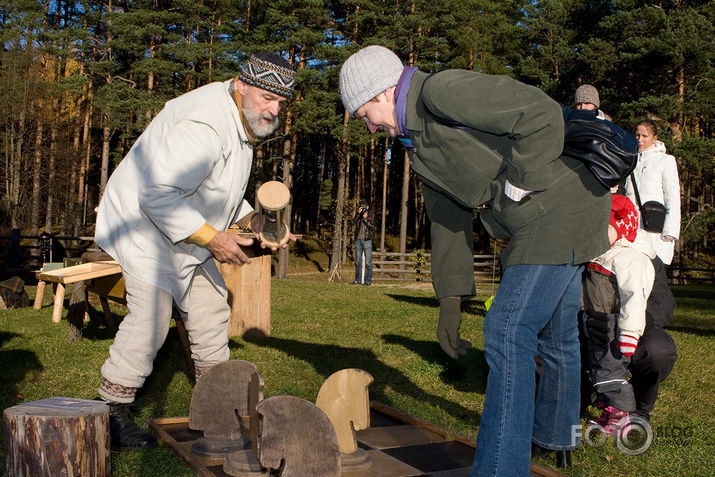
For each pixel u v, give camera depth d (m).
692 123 32.38
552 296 2.34
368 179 45.03
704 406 3.96
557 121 2.08
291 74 2.92
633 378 3.37
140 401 3.65
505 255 2.44
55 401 2.49
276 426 2.29
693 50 25.08
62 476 2.22
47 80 32.78
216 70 29.34
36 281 13.38
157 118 2.91
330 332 6.63
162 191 2.73
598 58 27.20
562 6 30.84
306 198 46.34
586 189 2.31
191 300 3.12
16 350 4.98
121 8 36.41
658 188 4.30
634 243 3.11
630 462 2.90
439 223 2.78
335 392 2.61
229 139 2.91
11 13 32.25
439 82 2.21
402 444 2.89
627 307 3.00
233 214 3.11
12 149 31.20
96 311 7.23
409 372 4.76
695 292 17.02
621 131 2.31
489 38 33.44
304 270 32.09
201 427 2.84
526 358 2.31
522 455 2.26
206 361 3.19
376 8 29.89
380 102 2.45
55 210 35.44
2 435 2.86
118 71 35.53
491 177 2.33
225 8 31.66
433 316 8.14
